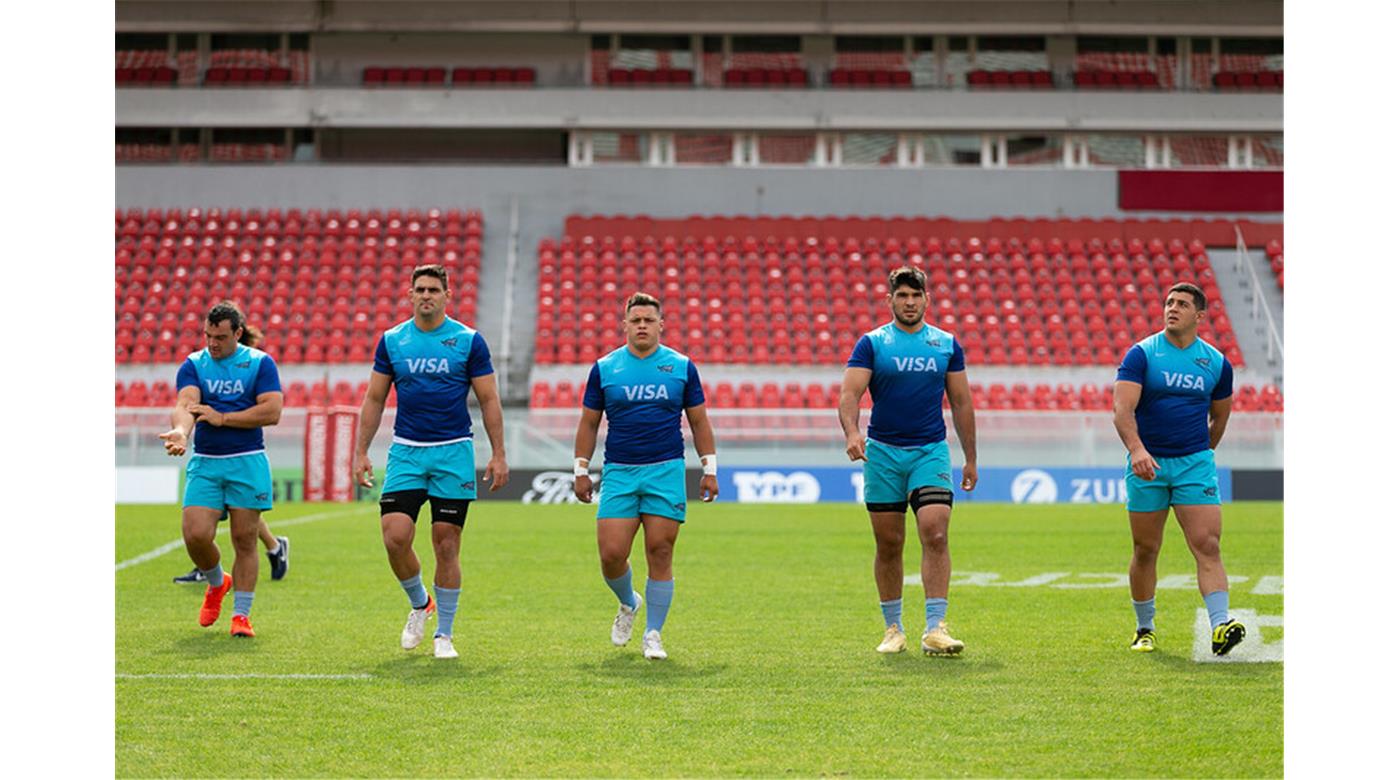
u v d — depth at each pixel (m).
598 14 59.03
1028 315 52.00
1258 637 14.65
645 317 13.28
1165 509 13.51
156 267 52.09
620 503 13.33
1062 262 54.12
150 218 54.22
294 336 49.31
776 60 60.56
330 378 48.16
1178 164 58.62
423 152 59.06
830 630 15.25
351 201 55.28
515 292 52.59
